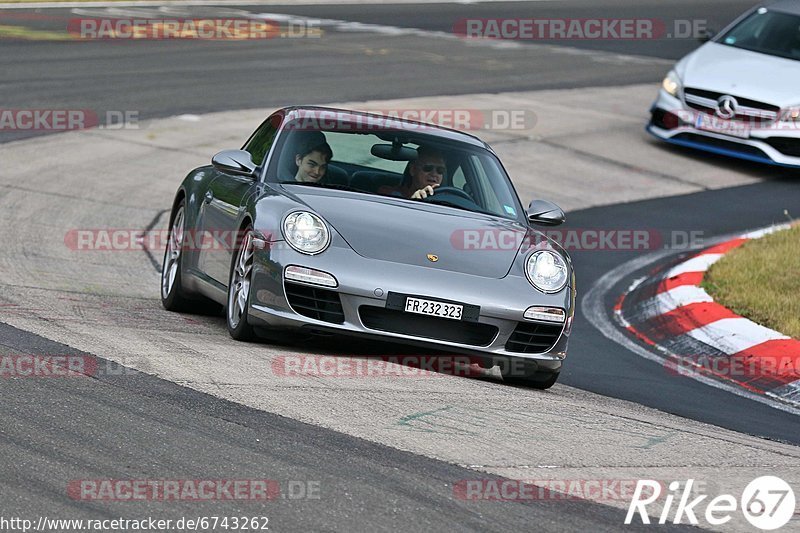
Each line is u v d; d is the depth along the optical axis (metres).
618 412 24.50
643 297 38.66
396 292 24.39
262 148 29.66
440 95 69.88
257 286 25.08
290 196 26.66
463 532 15.89
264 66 73.75
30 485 16.16
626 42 96.00
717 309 35.78
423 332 24.72
